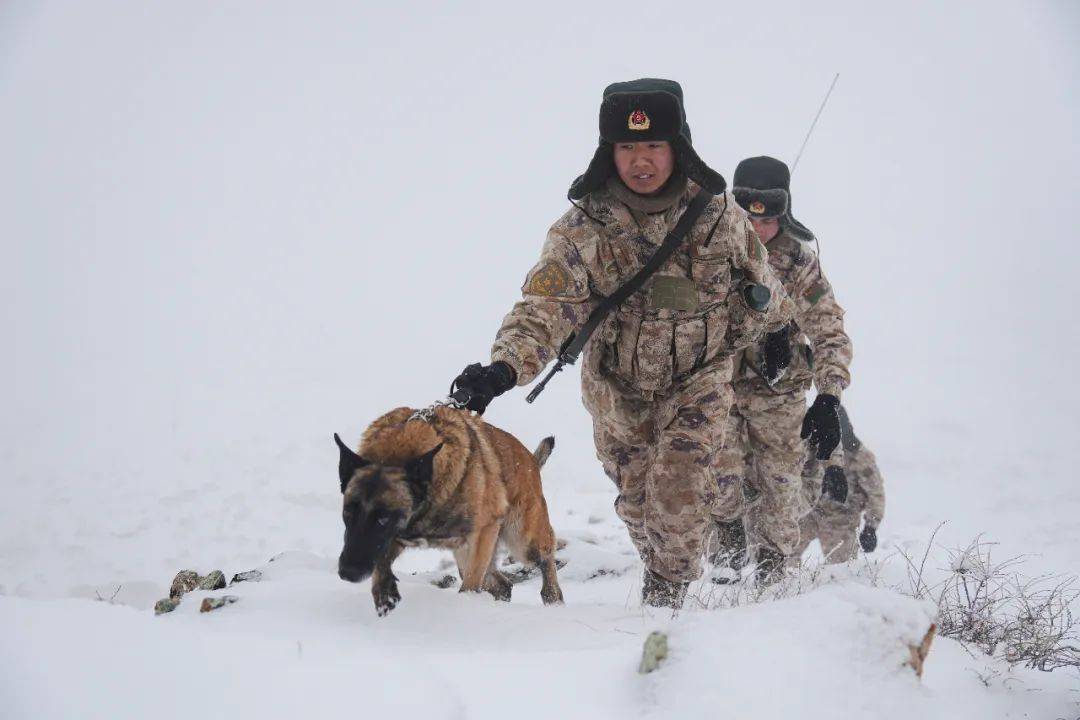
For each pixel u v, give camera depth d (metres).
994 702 2.96
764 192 6.18
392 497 4.18
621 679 2.78
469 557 4.77
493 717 2.55
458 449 4.56
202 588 5.41
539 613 4.16
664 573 4.79
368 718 2.33
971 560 5.06
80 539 9.31
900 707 2.61
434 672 2.80
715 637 2.73
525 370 4.40
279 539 9.40
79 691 2.14
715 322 4.78
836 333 6.16
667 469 4.73
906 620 2.82
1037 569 7.29
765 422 6.38
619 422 5.07
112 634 2.49
